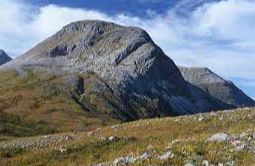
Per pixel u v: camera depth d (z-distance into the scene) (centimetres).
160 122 4806
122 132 4662
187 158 2234
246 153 2284
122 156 2752
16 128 14900
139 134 4400
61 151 3647
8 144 4506
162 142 3312
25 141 4694
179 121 4653
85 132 5156
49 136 5044
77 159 3409
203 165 2142
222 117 4453
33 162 3591
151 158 2327
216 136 2658
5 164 3638
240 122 4081
